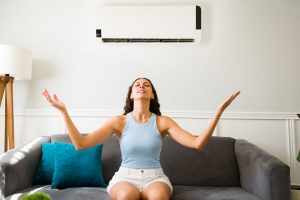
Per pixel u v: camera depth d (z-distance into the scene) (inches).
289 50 93.3
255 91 92.7
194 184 73.0
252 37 94.3
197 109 93.4
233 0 95.8
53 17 97.9
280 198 53.8
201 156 75.4
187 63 94.7
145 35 91.9
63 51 96.8
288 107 91.5
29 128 94.9
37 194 33.2
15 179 60.0
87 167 68.5
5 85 86.4
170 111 93.0
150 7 92.5
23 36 97.6
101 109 94.5
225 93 93.3
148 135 59.7
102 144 75.0
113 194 52.7
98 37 92.8
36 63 96.6
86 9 97.7
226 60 94.1
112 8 93.0
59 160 68.3
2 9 98.6
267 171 55.4
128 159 59.1
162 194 49.8
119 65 95.7
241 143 76.1
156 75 94.8
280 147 90.0
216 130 91.9
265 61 93.4
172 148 76.7
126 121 62.2
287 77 92.5
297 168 88.7
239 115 91.6
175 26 91.4
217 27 95.1
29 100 95.5
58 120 94.6
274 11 94.7
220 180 72.7
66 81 95.9
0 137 95.8
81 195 58.1
